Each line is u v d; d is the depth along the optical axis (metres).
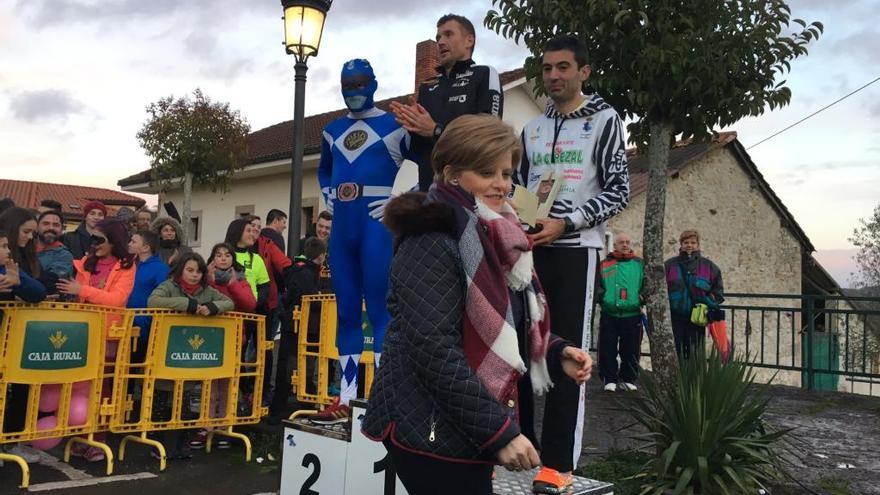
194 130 14.42
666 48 5.34
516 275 1.85
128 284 5.55
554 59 3.34
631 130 6.38
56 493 4.26
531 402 2.53
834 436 5.73
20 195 34.59
